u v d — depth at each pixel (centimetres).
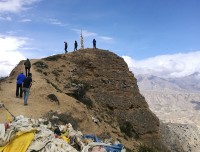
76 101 3647
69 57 5388
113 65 5350
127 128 4591
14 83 3675
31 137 1591
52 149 1543
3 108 2600
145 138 4759
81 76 5022
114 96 4947
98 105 4678
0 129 1664
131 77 5412
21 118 1983
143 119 4934
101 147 1753
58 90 3900
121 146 1859
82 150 1691
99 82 5012
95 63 5222
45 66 4888
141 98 5247
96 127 3409
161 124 9569
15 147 1551
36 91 3347
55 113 2878
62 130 2095
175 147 8781
